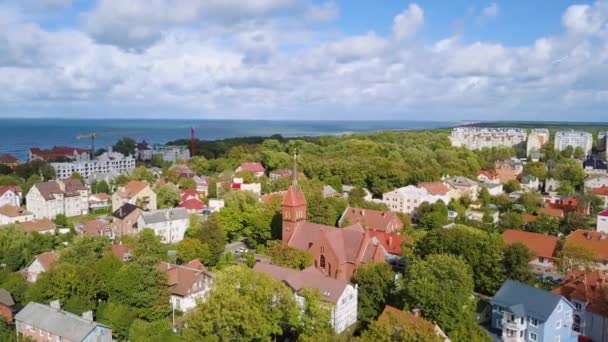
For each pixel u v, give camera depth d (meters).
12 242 128.75
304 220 126.81
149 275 92.69
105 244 121.75
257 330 74.94
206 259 124.56
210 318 74.19
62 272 95.62
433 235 114.31
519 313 87.88
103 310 90.88
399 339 69.19
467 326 81.94
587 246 126.44
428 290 83.94
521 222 163.88
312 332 80.75
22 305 99.69
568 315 90.19
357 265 108.38
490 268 106.19
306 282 94.56
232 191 185.00
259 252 139.62
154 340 77.19
